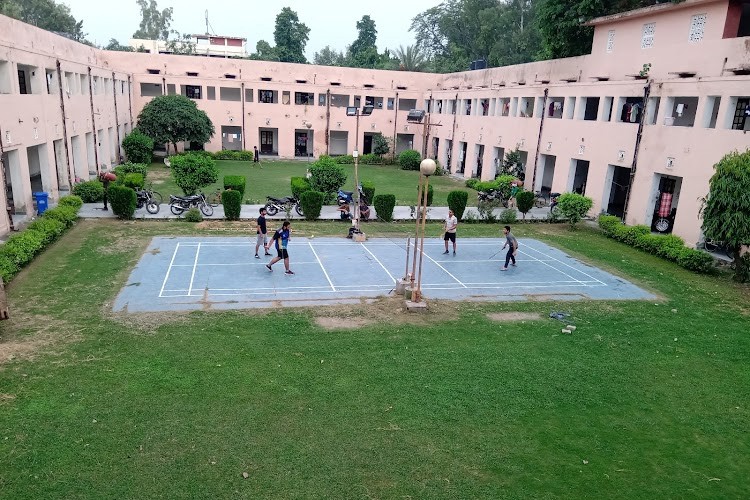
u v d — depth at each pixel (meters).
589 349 11.71
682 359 11.48
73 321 11.77
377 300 14.02
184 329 11.62
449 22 67.94
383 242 20.11
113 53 42.88
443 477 7.37
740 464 8.05
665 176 23.66
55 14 60.22
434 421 8.66
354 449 7.86
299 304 13.45
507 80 36.75
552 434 8.51
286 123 47.06
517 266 17.94
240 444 7.82
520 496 7.09
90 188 24.39
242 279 15.04
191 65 45.03
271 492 6.91
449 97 43.31
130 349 10.56
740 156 16.55
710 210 17.12
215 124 45.62
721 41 20.58
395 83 48.97
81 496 6.66
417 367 10.43
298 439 8.02
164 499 6.69
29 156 29.30
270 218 23.02
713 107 21.05
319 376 9.89
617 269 18.19
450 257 18.62
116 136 37.09
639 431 8.75
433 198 30.16
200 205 23.08
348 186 32.78
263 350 10.82
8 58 18.89
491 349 11.43
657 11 23.33
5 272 13.75
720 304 15.12
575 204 23.84
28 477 6.93
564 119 28.30
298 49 66.81
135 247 17.72
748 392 10.21
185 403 8.78
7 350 10.27
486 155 36.78
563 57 32.62
